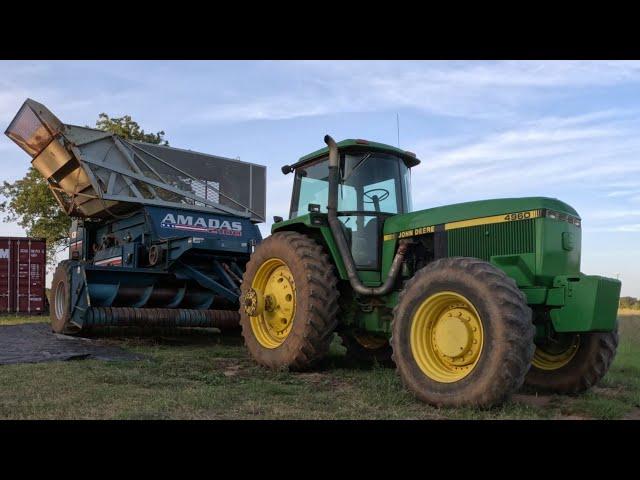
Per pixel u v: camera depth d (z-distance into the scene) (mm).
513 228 4586
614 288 4375
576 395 4828
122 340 8172
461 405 3883
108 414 3609
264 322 6074
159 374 5258
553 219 4508
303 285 5473
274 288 6016
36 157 9789
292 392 4520
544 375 4984
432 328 4348
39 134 9352
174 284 8836
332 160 5652
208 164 11359
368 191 5824
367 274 5570
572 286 4250
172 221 9359
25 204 22000
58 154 9414
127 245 9188
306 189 6328
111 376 4957
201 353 6812
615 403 4336
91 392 4273
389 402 4148
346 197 5777
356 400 4246
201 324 8188
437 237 5035
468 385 3873
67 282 8273
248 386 4734
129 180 9516
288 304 5832
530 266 4434
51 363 5676
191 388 4590
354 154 5891
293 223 5996
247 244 8922
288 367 5523
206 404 3957
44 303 16188
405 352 4324
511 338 3754
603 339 4715
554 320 4340
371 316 5574
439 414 3805
